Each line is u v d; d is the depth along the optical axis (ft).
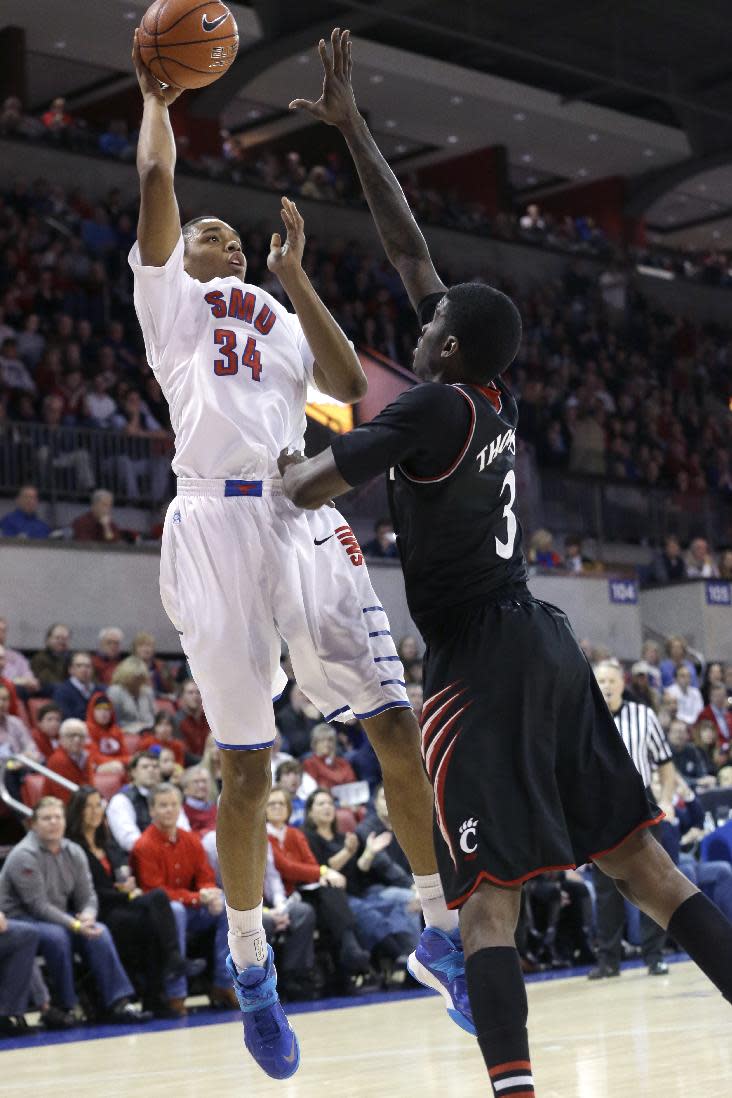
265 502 19.69
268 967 21.01
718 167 134.41
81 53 110.63
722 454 125.80
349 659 19.72
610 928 47.78
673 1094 23.18
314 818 50.24
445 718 16.40
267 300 20.36
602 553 96.48
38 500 72.13
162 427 87.86
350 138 20.57
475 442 16.66
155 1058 33.14
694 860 55.57
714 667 81.61
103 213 97.30
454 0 106.93
